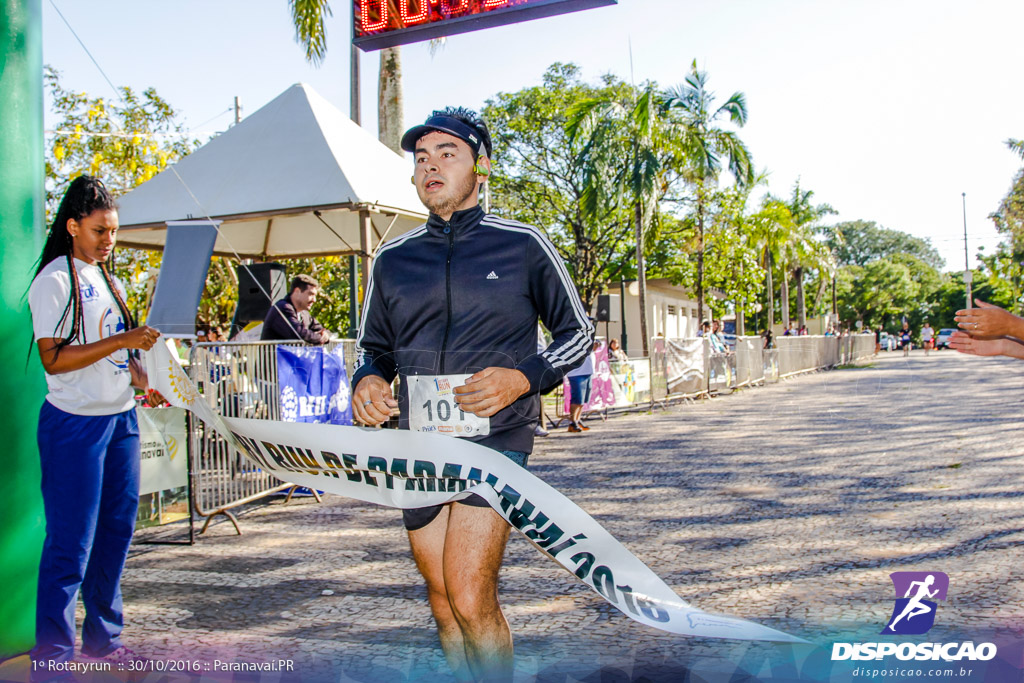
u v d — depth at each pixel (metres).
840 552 3.80
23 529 2.45
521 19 3.32
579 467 6.87
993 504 4.80
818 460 6.89
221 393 4.68
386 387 2.01
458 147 2.01
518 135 23.20
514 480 1.84
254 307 8.79
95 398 2.39
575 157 21.11
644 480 6.09
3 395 2.42
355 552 4.12
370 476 2.01
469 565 1.86
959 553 3.70
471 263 1.98
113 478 2.50
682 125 17.55
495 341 1.97
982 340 1.94
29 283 2.50
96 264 2.56
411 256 2.05
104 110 12.14
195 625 2.96
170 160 12.66
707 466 6.72
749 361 16.97
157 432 4.52
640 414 12.09
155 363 2.42
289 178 7.30
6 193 2.44
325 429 2.02
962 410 10.42
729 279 25.69
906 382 12.41
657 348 12.84
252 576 3.69
